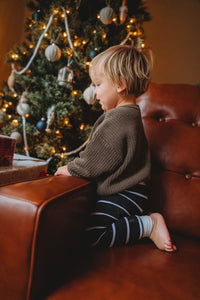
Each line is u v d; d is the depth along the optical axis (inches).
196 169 31.5
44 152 68.5
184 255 23.8
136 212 27.5
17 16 103.0
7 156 26.6
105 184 26.4
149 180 31.6
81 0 69.6
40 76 73.0
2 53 95.3
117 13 73.5
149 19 80.4
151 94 36.0
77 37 71.7
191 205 29.9
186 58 118.9
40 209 16.6
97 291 17.2
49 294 17.1
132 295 16.9
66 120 68.6
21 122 72.8
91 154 25.7
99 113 77.8
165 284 18.4
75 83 72.1
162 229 25.0
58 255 19.1
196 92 36.2
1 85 96.3
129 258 22.1
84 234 24.6
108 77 28.8
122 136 26.1
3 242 16.9
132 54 29.5
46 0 73.7
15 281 16.5
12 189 18.6
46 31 66.4
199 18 117.3
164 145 33.2
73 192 21.3
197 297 17.3
